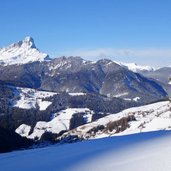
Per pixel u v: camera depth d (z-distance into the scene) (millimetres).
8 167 34969
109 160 30328
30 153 47500
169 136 44656
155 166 25031
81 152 39188
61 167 30203
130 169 25328
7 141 182125
